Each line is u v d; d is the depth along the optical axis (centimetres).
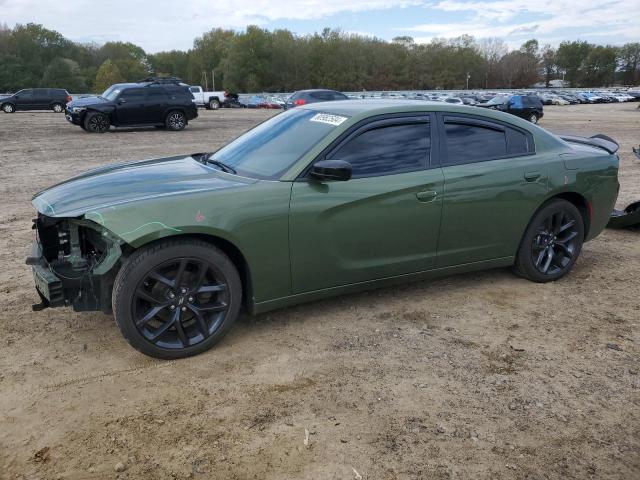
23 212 731
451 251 429
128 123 2023
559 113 4041
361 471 253
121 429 279
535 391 319
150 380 323
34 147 1501
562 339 384
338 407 300
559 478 252
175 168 410
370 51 11744
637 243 625
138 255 323
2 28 11438
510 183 440
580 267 537
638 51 13412
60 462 255
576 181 474
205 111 4172
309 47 11256
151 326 344
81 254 350
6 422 283
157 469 252
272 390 315
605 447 273
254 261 352
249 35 10812
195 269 342
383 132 399
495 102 2941
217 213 335
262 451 265
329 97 2523
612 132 2198
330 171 347
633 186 977
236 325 396
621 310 434
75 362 340
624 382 330
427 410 299
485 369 342
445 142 422
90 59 12638
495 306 438
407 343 374
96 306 338
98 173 407
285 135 412
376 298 448
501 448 270
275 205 352
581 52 13488
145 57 13862
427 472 253
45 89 3622
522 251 470
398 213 394
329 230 371
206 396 308
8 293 443
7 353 349
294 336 381
